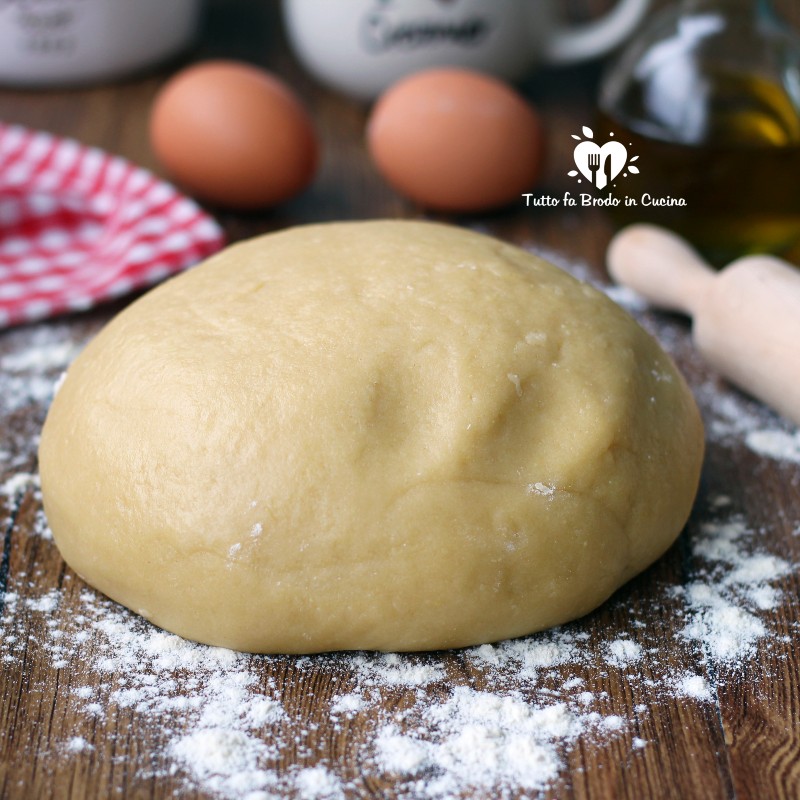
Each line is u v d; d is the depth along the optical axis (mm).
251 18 702
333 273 414
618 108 519
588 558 397
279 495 386
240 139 536
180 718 385
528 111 543
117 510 395
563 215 559
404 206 564
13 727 383
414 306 404
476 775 375
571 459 395
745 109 499
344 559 387
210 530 387
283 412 390
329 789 373
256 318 405
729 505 441
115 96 629
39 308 500
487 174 538
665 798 374
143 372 402
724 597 414
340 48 591
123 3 613
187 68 649
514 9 584
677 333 501
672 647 402
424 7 578
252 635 392
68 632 403
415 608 390
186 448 391
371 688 391
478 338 400
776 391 456
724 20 511
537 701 389
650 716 387
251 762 377
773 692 393
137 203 540
